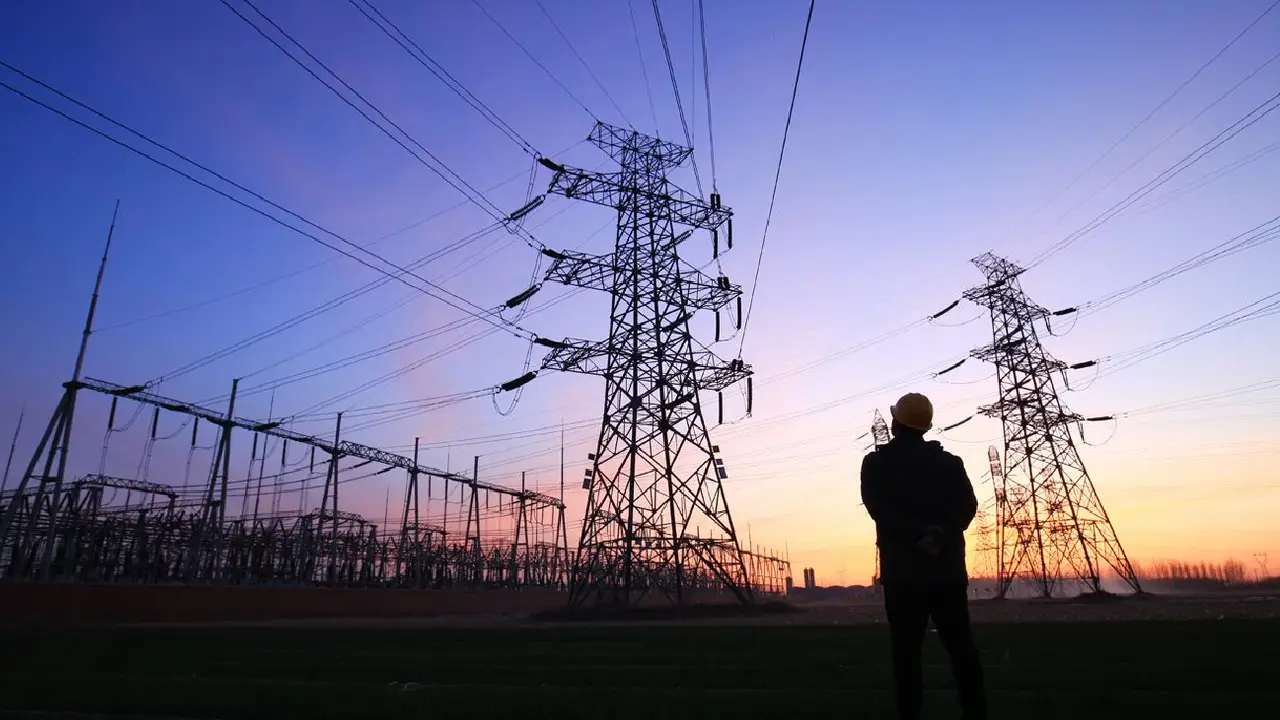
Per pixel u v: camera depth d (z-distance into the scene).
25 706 6.33
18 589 33.22
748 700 6.03
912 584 4.21
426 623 29.16
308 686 7.28
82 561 48.81
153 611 37.12
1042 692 6.26
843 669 8.13
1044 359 61.03
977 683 4.17
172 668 9.52
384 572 68.44
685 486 34.88
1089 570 56.22
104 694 6.82
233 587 41.00
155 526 52.94
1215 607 31.78
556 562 74.56
